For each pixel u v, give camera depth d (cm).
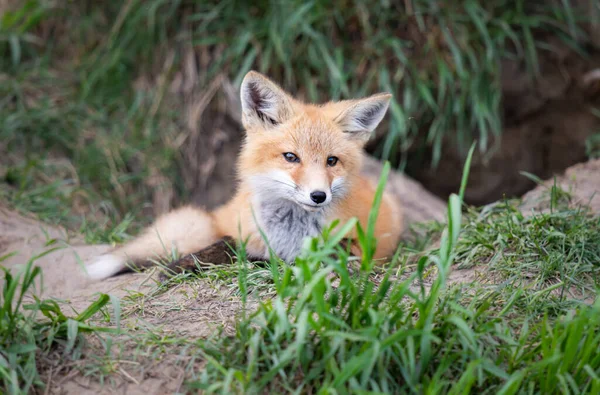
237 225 619
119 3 1087
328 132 604
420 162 1076
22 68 1045
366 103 624
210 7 1022
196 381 402
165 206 970
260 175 602
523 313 476
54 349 436
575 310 452
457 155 1061
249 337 421
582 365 399
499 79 992
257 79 610
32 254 673
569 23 991
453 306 412
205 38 1002
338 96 956
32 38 1048
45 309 449
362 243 407
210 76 1016
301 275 405
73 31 1094
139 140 997
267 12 994
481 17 984
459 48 974
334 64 949
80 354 432
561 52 1032
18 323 442
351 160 619
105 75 1039
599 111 1027
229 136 1012
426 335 390
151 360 426
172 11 1009
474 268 560
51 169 922
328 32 988
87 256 673
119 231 770
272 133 608
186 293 527
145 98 1034
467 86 967
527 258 554
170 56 1035
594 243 568
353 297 405
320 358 404
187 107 1022
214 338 436
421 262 415
